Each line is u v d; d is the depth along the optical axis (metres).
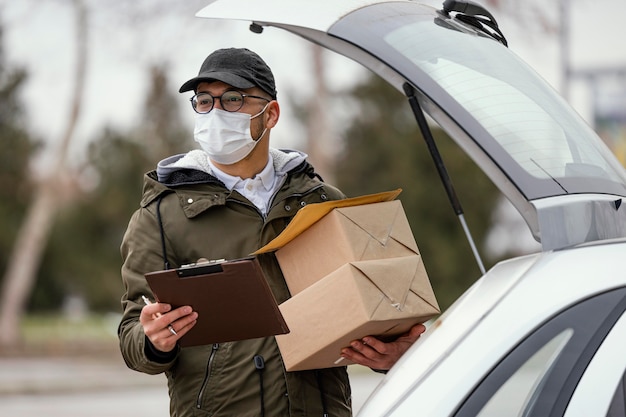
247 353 3.90
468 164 38.94
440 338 2.88
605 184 3.18
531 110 3.28
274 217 4.04
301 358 3.73
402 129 39.50
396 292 3.67
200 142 4.11
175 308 3.51
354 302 3.63
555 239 2.96
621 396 2.67
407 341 3.80
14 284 35.00
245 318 3.51
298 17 3.47
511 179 3.05
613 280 2.77
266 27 3.68
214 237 4.03
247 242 4.03
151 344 3.75
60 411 17.88
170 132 40.12
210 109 4.11
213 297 3.45
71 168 41.38
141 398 20.11
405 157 39.09
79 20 33.22
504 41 3.88
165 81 38.84
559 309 2.75
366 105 39.38
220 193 4.07
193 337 3.65
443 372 2.75
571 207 2.98
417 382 2.76
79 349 33.06
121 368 27.16
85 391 22.06
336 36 3.37
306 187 4.18
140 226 4.08
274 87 4.21
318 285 3.71
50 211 35.53
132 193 41.78
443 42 3.40
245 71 4.09
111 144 41.41
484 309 2.84
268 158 4.22
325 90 31.89
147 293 3.99
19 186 40.75
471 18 3.74
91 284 43.44
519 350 2.73
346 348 3.77
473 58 3.38
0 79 39.44
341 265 3.74
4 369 26.75
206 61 4.16
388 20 3.45
